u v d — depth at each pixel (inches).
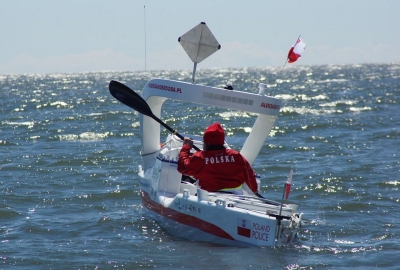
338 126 2928.2
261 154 2076.8
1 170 1759.4
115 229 1143.6
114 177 1660.9
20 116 3627.0
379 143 2332.7
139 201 1406.3
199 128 2844.5
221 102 1089.4
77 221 1206.3
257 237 932.6
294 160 1943.9
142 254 954.7
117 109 4025.6
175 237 1074.1
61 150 2134.6
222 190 1042.7
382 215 1259.8
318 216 1253.7
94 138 2480.3
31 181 1600.6
